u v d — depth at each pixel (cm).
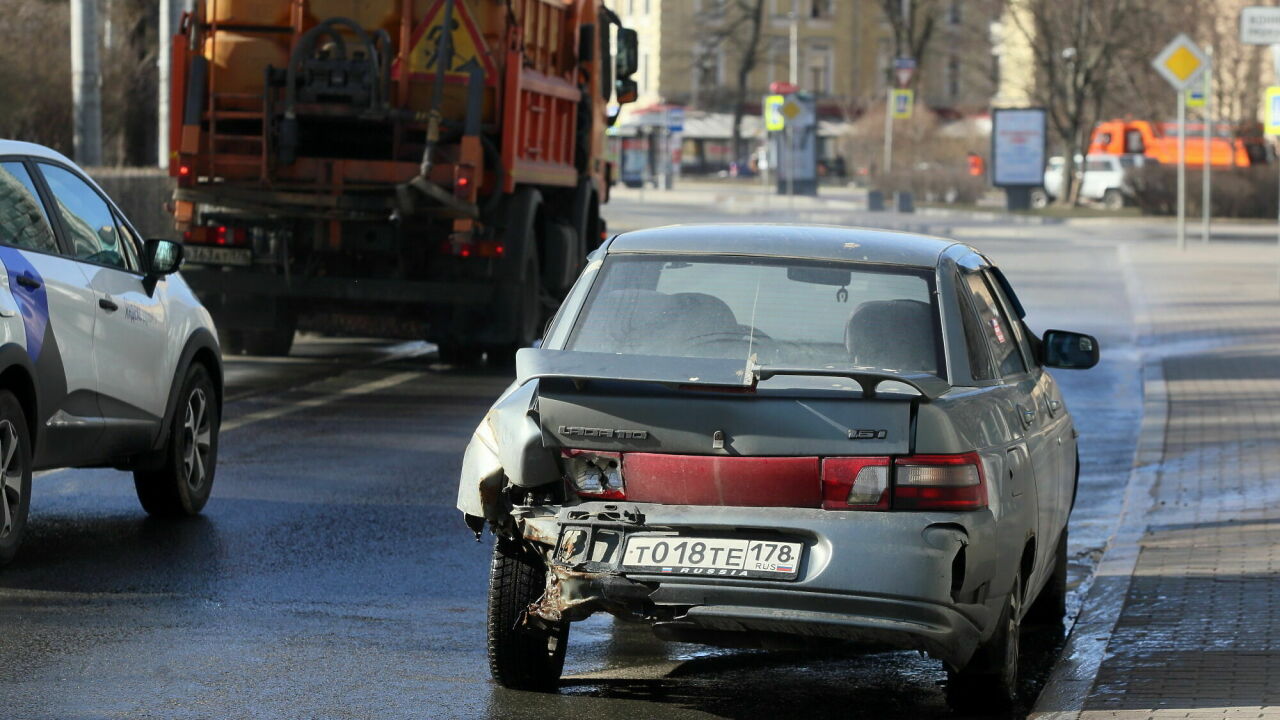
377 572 2486
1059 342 2223
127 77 8944
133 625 2138
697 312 1838
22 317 2389
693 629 1681
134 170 7481
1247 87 18975
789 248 1900
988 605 1717
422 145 4825
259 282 4947
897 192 17550
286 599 2303
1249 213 16812
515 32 4844
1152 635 2083
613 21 6394
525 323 5050
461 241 4791
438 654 2044
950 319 1820
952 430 1656
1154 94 19888
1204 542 2680
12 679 1877
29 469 2433
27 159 2558
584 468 1712
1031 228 14775
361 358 5506
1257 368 5091
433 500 3073
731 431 1655
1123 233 14225
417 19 4788
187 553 2584
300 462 3459
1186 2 18900
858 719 1822
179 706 1791
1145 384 4759
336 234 4900
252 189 4778
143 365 2723
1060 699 1817
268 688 1872
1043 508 1931
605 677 1972
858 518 1631
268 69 4709
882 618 1625
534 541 1725
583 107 5788
